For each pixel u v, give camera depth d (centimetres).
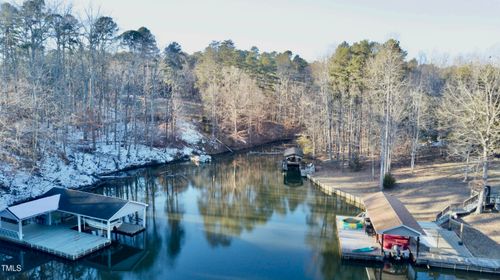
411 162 4150
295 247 2477
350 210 3250
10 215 2392
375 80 3847
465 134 3169
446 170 3822
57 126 4144
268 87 7994
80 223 2562
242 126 7069
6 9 4394
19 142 3134
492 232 2370
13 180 3425
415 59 6066
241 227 2848
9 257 2325
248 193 3834
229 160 5703
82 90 5131
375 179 3862
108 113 5472
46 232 2553
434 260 2084
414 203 3067
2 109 3241
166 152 5603
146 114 5631
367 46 4612
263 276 2083
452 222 2600
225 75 7031
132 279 2062
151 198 3644
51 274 2169
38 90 3850
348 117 4838
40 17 4588
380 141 3962
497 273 1991
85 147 4666
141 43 6238
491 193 2900
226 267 2191
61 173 3916
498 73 2969
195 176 4644
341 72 4759
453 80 4534
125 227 2716
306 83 7988
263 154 6197
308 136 6450
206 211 3241
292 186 4106
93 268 2217
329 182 4016
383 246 2252
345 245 2344
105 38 5519
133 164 4909
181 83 7450
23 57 4591
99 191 3850
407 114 4094
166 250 2420
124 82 5678
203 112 7262
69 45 5219
